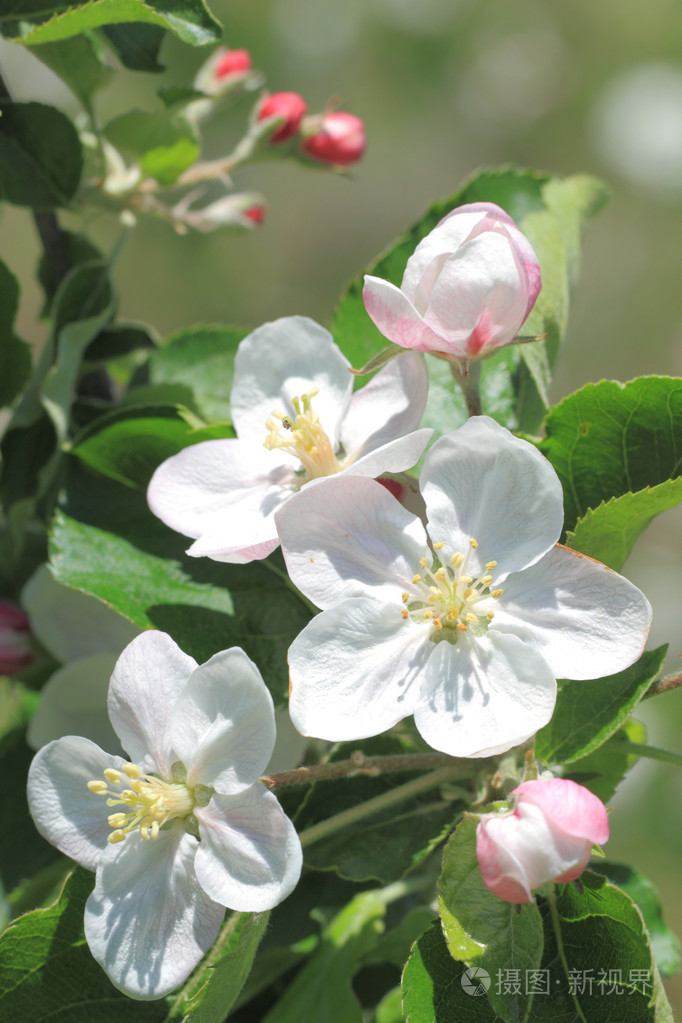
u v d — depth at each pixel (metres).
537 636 0.35
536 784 0.33
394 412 0.37
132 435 0.40
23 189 0.41
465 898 0.34
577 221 0.42
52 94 0.93
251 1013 0.42
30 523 0.43
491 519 0.35
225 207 0.44
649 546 0.98
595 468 0.38
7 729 0.44
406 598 0.35
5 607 0.42
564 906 0.35
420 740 0.38
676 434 0.37
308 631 0.35
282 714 0.38
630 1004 0.35
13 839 0.42
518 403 0.40
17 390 0.42
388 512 0.35
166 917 0.34
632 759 0.40
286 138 0.44
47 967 0.35
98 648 0.41
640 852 0.83
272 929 0.40
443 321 0.35
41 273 0.43
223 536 0.36
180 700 0.34
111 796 0.35
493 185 0.42
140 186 0.42
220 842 0.34
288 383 0.38
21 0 0.38
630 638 0.35
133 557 0.39
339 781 0.38
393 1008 0.41
